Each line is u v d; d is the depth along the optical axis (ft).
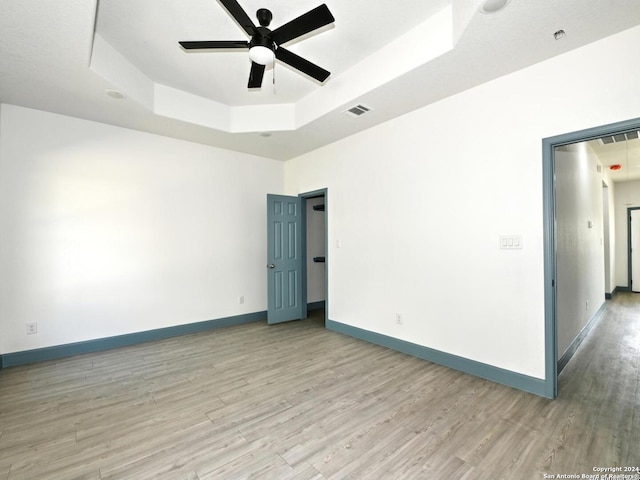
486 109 9.04
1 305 10.03
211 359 10.77
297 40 8.08
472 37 7.00
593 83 7.25
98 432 6.61
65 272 11.13
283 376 9.35
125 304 12.34
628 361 10.20
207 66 9.99
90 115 11.16
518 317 8.45
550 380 7.88
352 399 7.93
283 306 15.89
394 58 8.77
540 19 6.44
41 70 8.31
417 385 8.69
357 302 13.21
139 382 8.99
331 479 5.24
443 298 10.12
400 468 5.48
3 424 6.91
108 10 7.42
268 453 5.91
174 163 13.66
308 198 17.85
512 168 8.54
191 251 14.11
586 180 13.34
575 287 11.45
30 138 10.57
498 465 5.53
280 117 12.73
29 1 5.97
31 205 10.57
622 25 6.68
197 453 5.93
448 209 9.98
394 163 11.64
